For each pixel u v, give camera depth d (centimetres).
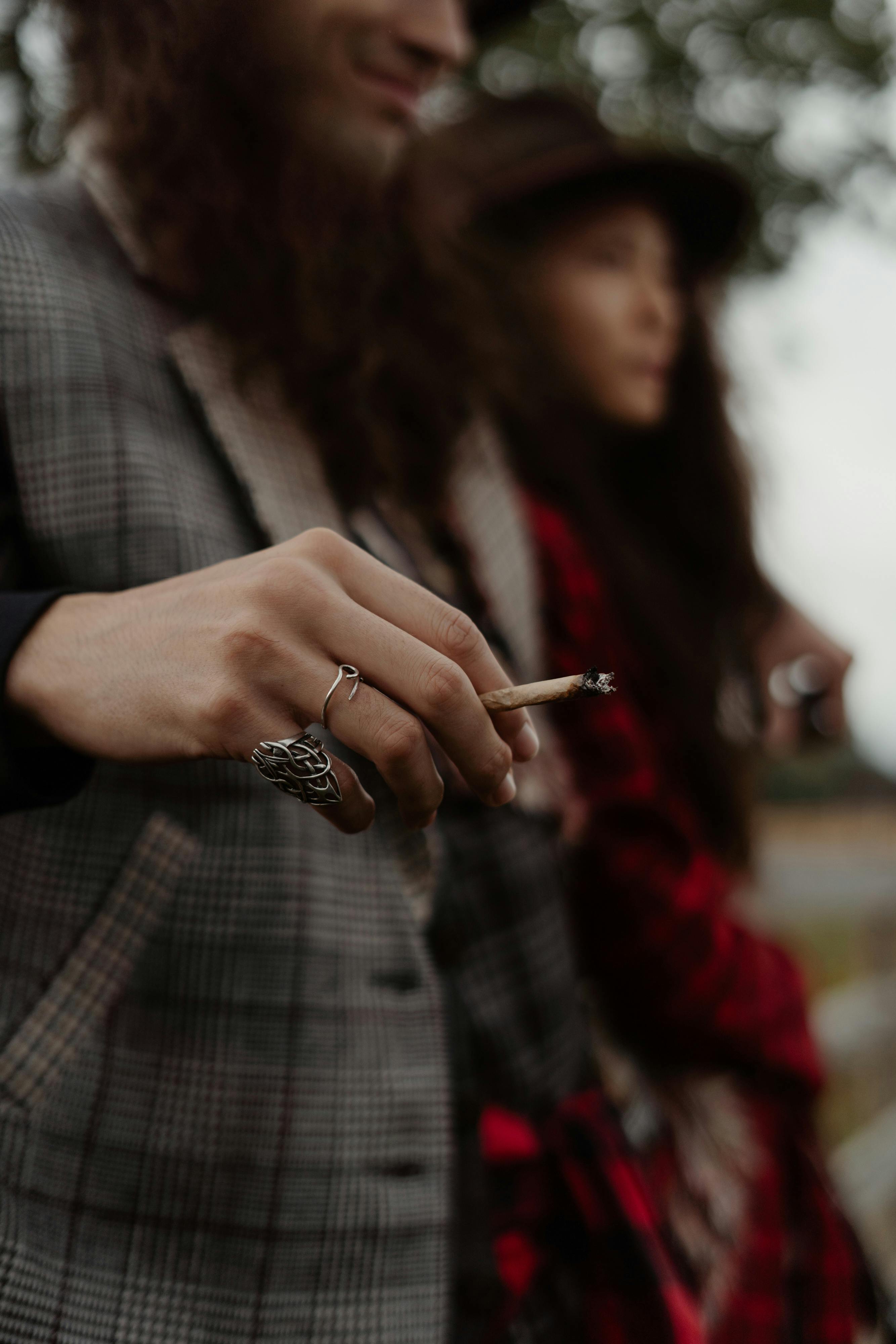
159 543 71
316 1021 71
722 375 151
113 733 61
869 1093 291
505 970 84
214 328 78
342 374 82
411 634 61
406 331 93
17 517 71
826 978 375
